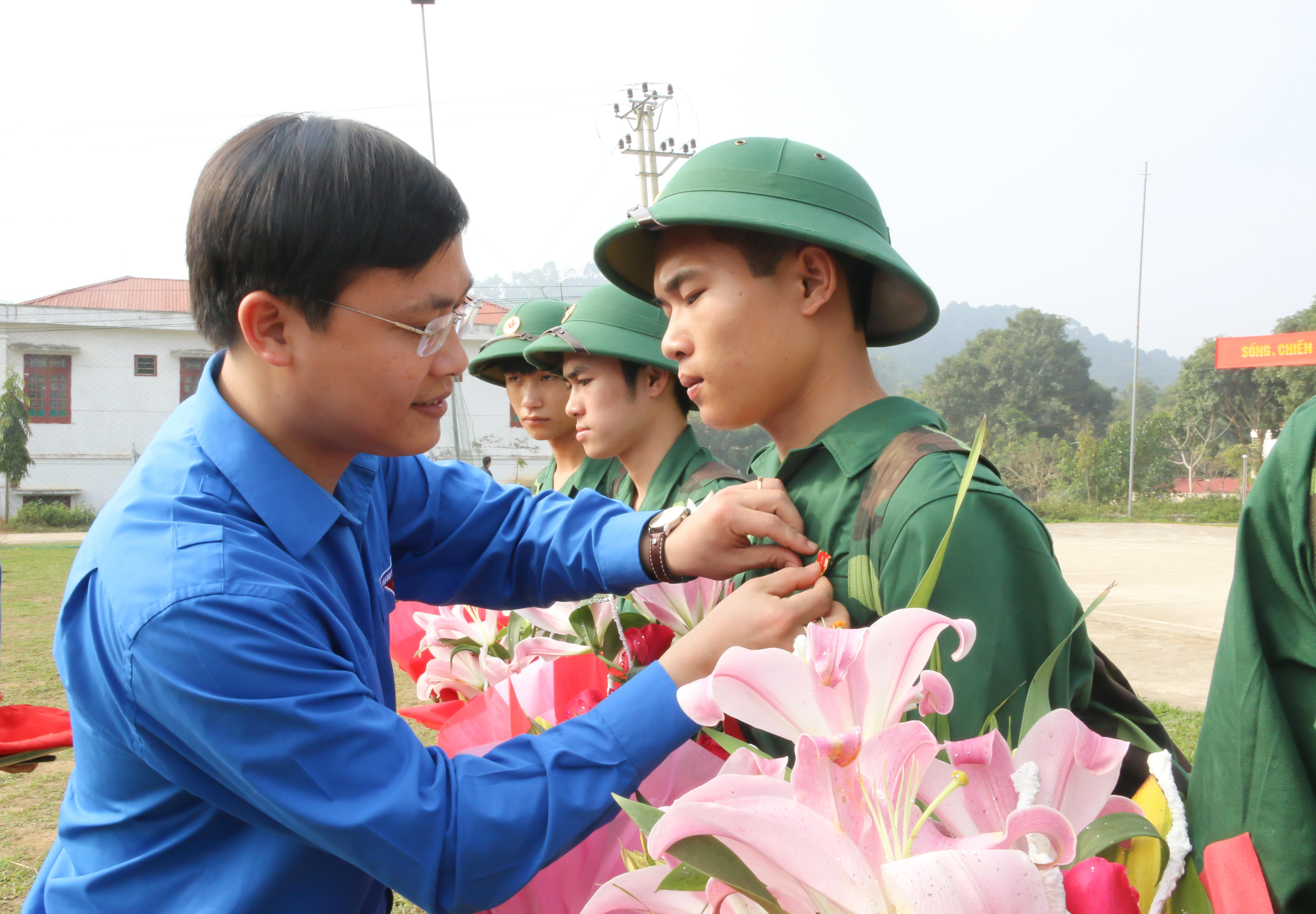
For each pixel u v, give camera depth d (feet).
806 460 4.28
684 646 3.41
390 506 4.61
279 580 3.15
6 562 43.96
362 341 3.20
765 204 3.88
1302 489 2.82
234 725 2.91
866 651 2.19
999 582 3.44
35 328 77.30
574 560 4.50
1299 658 2.87
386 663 4.03
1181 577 38.58
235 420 3.44
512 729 4.29
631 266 4.98
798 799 2.01
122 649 3.03
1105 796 2.30
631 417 7.26
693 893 2.46
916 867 1.77
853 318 4.28
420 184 3.17
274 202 3.04
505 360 9.40
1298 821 2.70
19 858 10.36
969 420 157.58
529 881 3.13
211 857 3.30
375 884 3.61
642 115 55.83
